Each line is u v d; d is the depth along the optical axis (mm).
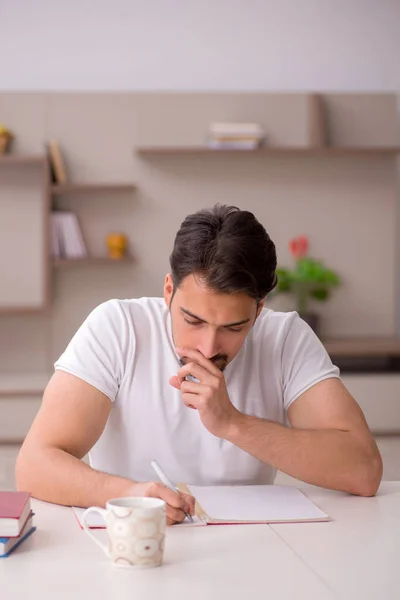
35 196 5695
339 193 5906
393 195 5957
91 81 5828
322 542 1388
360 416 1824
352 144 5984
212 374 1665
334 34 5988
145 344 1874
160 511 1258
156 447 1862
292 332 1950
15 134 5695
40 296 5742
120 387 1858
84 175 5742
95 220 5730
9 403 5188
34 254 5715
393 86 6055
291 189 5859
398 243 6102
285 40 5957
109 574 1219
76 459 1649
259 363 1918
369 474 1721
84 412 1755
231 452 1851
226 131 5629
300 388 1883
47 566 1253
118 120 5754
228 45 5914
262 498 1655
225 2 5902
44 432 1716
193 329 1637
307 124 5887
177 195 5781
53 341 5781
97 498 1558
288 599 1119
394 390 5523
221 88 5922
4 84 5766
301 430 1732
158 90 5879
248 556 1309
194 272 1560
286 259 5879
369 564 1271
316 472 1702
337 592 1147
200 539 1398
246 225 1569
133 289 5785
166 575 1216
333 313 5965
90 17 5812
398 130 6004
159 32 5863
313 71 5984
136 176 5762
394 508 1625
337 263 5934
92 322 1881
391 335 6020
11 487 4043
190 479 1864
